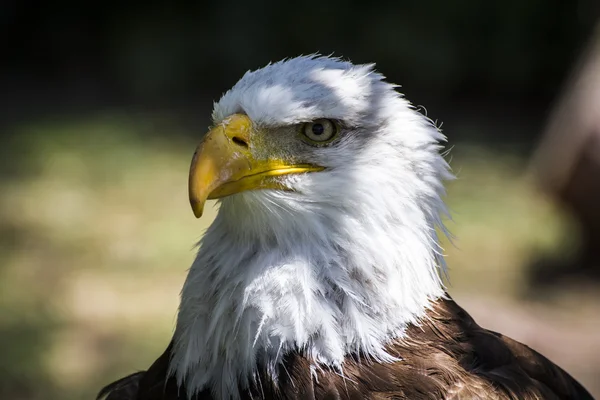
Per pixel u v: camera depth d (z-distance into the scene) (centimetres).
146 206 1575
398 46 2192
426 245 471
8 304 1228
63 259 1376
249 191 458
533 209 1527
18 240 1442
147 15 2319
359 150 462
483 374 465
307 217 456
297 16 2242
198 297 469
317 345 445
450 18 2211
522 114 2095
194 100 2162
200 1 2303
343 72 473
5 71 2316
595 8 2102
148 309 1219
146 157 1803
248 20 2256
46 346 1127
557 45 2197
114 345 1131
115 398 529
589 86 1371
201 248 480
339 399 438
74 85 2234
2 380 1057
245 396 454
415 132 470
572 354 1082
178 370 473
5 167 1747
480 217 1499
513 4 2191
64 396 1035
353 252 452
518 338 1107
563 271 1338
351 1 2241
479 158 1775
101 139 1884
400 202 461
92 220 1518
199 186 450
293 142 462
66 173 1717
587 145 1326
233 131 459
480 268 1337
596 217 1347
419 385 443
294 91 459
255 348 449
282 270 451
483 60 2217
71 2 2403
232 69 2248
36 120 1997
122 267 1348
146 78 2198
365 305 452
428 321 471
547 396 487
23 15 2411
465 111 2105
